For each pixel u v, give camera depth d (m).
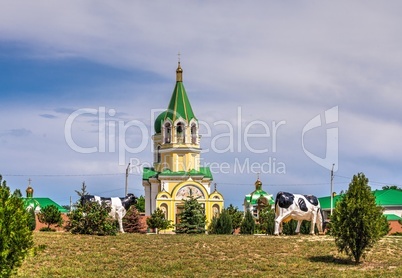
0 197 26.66
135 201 56.59
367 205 37.75
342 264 37.84
